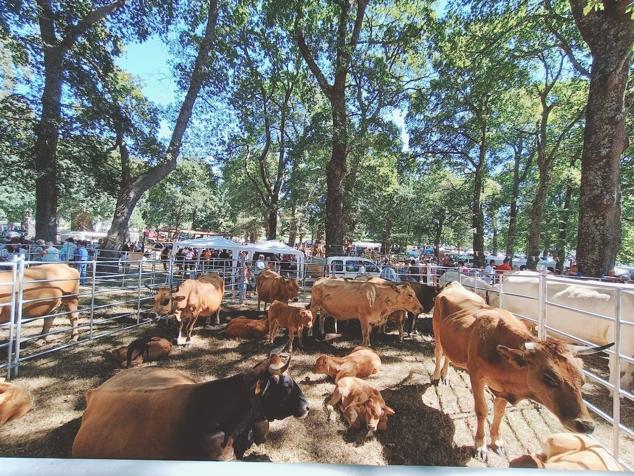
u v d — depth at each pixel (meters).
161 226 56.34
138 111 18.95
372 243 47.72
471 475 0.77
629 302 5.54
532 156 27.31
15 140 15.58
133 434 2.73
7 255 12.87
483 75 16.09
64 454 3.65
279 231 40.12
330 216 17.92
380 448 3.97
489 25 14.93
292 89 23.47
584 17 9.72
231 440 2.73
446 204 31.44
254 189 34.22
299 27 17.55
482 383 3.87
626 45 9.20
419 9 18.80
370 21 20.09
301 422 4.43
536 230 21.27
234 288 13.95
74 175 18.19
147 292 12.34
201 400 2.73
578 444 2.93
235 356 6.65
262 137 28.47
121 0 16.89
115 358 6.11
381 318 7.65
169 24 18.48
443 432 4.31
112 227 16.91
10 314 5.56
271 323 7.47
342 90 17.56
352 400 4.34
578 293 6.46
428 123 24.64
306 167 27.56
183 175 28.41
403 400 5.11
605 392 5.62
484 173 28.52
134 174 21.80
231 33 19.22
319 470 0.73
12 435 3.93
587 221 9.88
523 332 3.53
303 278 15.45
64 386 5.12
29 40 13.80
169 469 0.73
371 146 17.56
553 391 2.94
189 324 7.43
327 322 9.76
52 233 16.92
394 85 18.34
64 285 6.70
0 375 5.39
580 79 18.55
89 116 16.08
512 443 4.10
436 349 5.76
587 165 9.91
